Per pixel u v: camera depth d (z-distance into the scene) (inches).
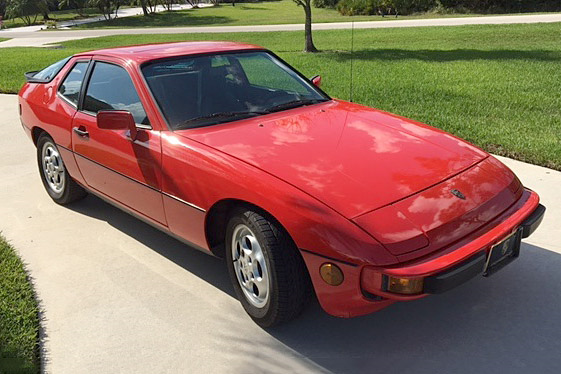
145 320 130.0
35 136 208.5
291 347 117.5
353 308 105.0
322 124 142.6
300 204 107.1
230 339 121.3
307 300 117.3
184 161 130.2
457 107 341.1
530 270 143.0
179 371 112.0
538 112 323.0
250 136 133.6
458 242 106.3
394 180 114.8
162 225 146.5
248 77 162.7
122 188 156.7
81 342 122.9
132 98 151.4
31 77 217.2
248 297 125.2
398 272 98.1
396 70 538.3
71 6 2891.2
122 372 112.7
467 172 122.5
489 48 742.5
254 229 114.5
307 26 786.2
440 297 132.6
